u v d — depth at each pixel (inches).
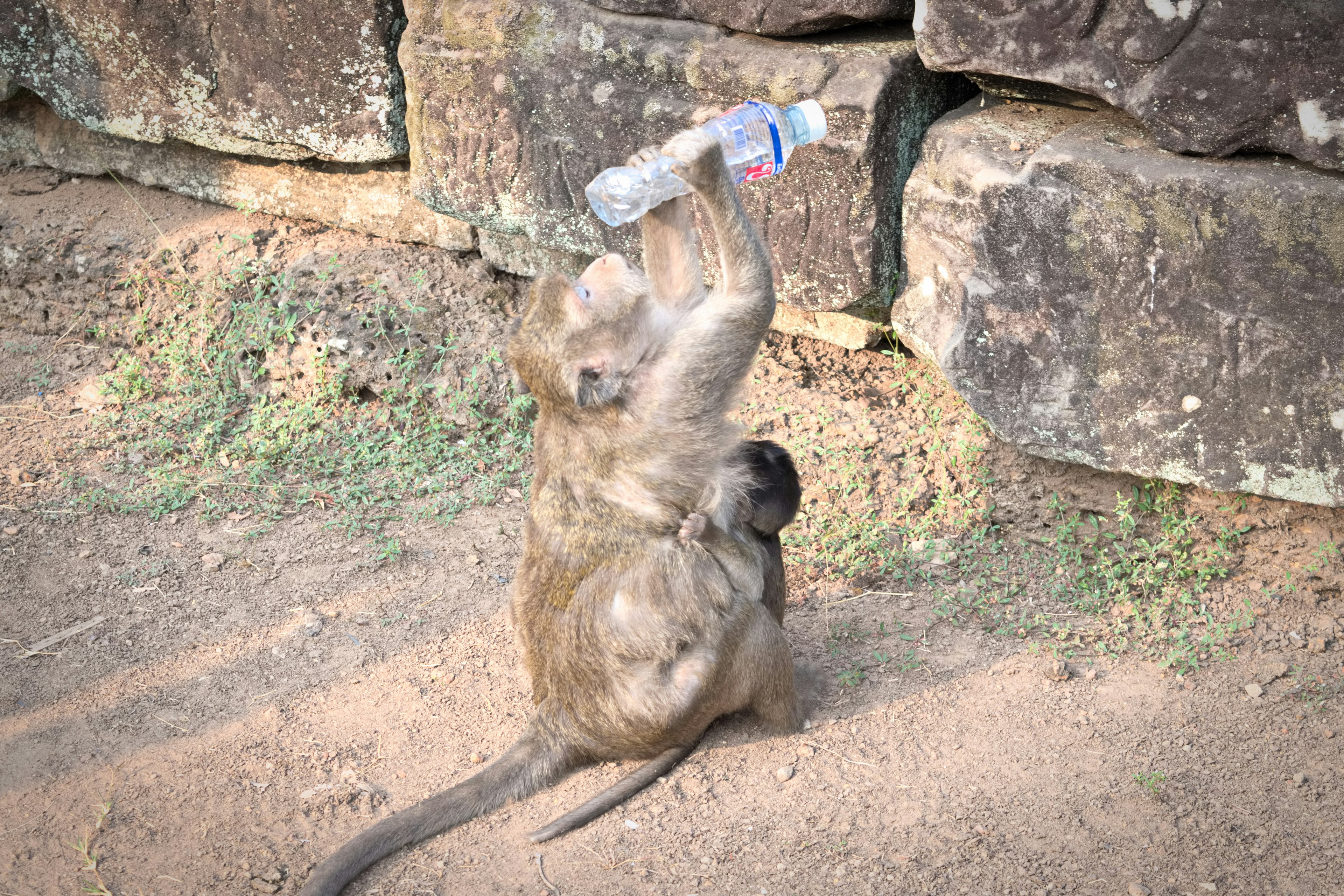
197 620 79.5
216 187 96.8
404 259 93.4
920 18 75.5
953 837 68.7
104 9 91.5
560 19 81.9
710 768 72.1
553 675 72.0
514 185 85.9
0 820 70.7
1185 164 72.2
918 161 79.0
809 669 75.7
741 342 69.1
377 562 82.5
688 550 70.4
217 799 71.4
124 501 86.0
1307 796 69.2
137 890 68.1
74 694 75.9
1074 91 76.1
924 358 83.5
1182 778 70.2
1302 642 75.3
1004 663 75.7
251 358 92.7
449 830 70.2
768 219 81.0
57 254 97.7
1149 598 78.1
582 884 68.0
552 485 71.2
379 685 76.2
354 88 88.5
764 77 78.7
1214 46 70.4
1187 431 75.0
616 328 68.6
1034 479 80.7
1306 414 72.8
